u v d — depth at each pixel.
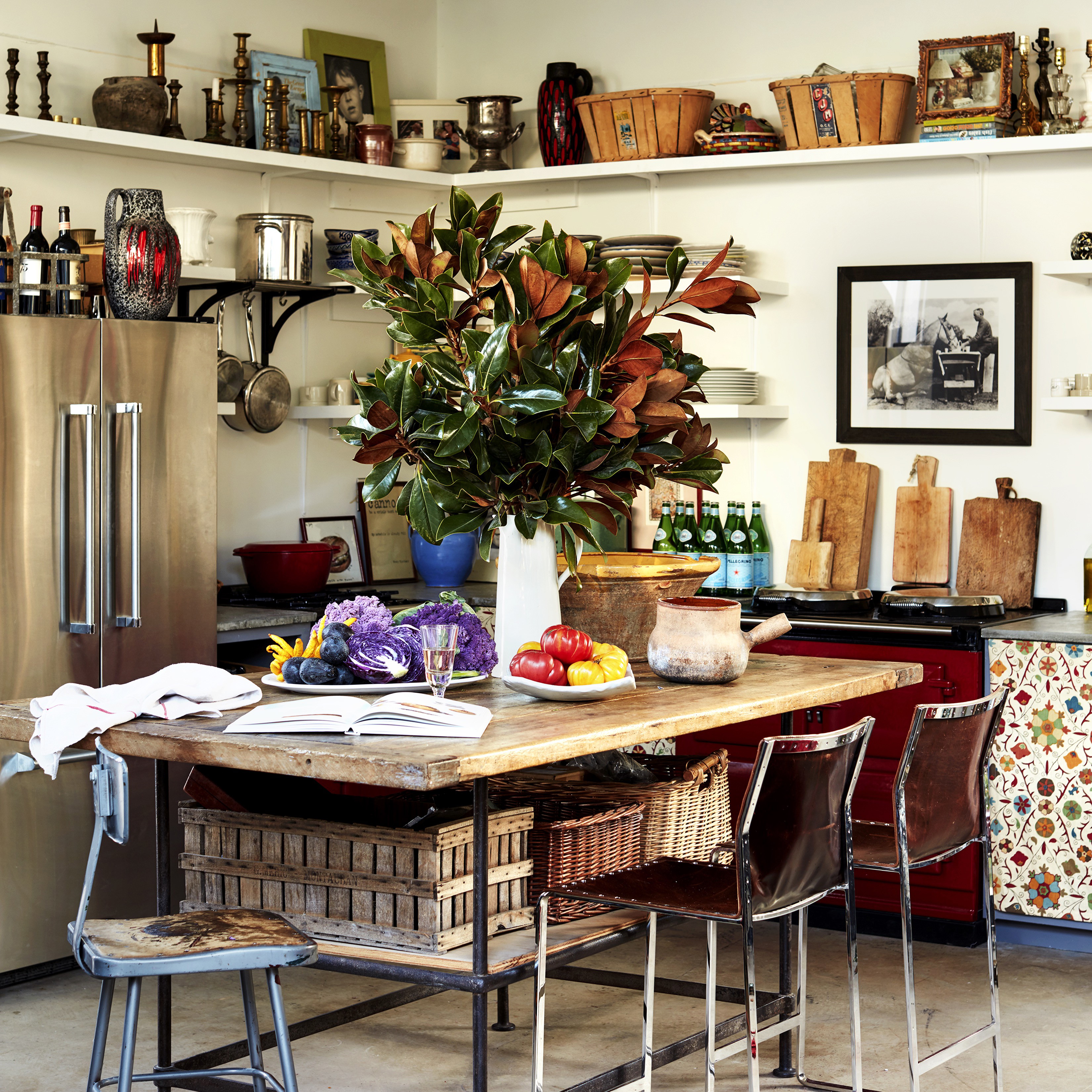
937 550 5.18
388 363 3.12
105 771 2.40
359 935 2.78
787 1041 3.56
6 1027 3.87
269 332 5.55
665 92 5.38
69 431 4.17
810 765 2.79
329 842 2.82
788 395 5.48
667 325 5.70
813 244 5.41
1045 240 5.00
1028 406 5.02
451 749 2.42
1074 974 4.31
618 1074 3.07
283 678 3.05
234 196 5.51
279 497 5.70
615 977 3.64
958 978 4.28
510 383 2.99
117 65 5.12
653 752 4.98
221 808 3.01
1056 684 4.41
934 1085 3.49
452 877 2.76
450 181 5.89
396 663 2.99
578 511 3.02
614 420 2.98
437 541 3.10
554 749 2.51
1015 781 4.49
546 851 3.03
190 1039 3.76
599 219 5.87
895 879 4.64
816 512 5.37
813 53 5.46
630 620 3.35
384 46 6.06
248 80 5.36
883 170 5.26
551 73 5.77
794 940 4.65
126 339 4.30
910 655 4.59
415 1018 3.96
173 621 4.46
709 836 3.52
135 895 4.42
